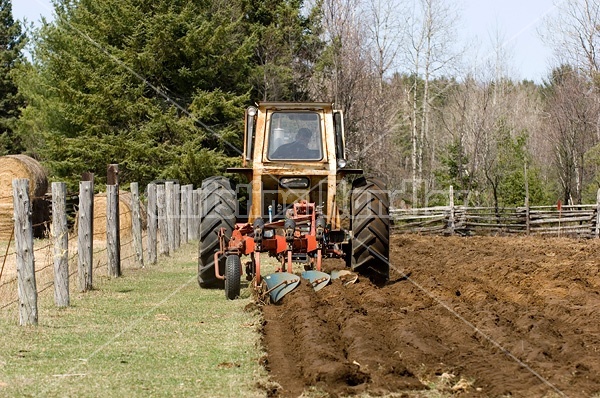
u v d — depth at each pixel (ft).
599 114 246.27
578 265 97.30
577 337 50.49
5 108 358.02
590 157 223.51
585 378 41.01
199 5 225.56
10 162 137.39
